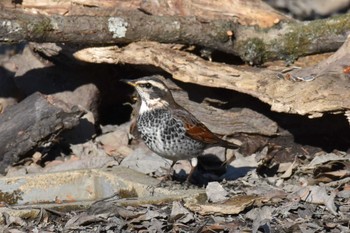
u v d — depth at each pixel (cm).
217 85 1352
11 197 1245
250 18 1473
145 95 1247
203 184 1312
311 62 1471
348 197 1148
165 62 1392
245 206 1102
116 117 1639
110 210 1116
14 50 1692
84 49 1470
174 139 1239
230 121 1418
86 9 1463
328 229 1042
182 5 1475
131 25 1420
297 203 1109
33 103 1426
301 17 2097
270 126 1396
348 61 1301
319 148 1407
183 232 1053
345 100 1226
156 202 1138
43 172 1319
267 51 1463
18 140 1410
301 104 1256
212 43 1446
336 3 2138
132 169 1326
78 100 1547
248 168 1355
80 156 1454
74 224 1089
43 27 1398
